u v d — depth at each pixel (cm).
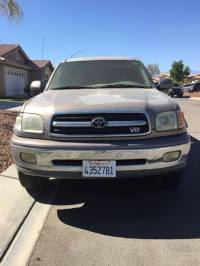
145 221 459
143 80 632
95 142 448
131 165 450
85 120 454
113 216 475
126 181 604
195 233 426
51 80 639
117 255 379
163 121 466
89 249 391
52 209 500
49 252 387
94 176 450
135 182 599
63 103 474
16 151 474
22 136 477
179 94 4378
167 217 470
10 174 631
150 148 448
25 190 556
